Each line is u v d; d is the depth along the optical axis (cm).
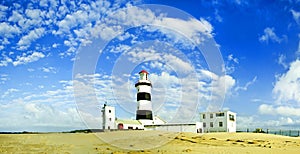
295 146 3186
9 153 2291
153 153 2391
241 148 2808
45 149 2508
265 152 2525
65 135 3547
